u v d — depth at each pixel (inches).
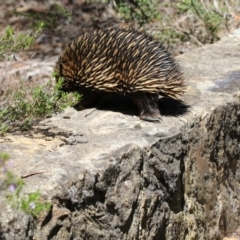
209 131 319.9
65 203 227.6
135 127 294.7
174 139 289.6
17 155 250.4
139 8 589.3
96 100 320.8
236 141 350.0
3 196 214.4
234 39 450.3
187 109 318.0
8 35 270.2
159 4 592.7
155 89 298.4
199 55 413.7
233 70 383.2
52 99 272.7
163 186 281.6
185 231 298.8
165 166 282.0
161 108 318.7
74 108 321.4
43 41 565.3
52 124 295.0
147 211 268.8
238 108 347.3
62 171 237.1
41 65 515.5
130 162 261.6
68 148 262.8
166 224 283.1
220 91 349.1
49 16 605.6
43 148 261.0
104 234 244.1
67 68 313.4
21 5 631.8
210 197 320.5
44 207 203.5
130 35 309.1
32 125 291.4
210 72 379.9
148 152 273.0
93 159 253.3
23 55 539.8
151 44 307.3
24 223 208.4
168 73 301.6
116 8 601.0
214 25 556.1
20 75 487.2
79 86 312.8
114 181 253.1
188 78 369.1
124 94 307.0
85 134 283.0
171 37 553.3
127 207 257.3
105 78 304.5
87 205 238.2
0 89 371.9
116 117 307.3
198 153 310.0
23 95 290.5
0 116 258.4
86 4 620.1
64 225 222.8
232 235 343.0
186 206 300.5
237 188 352.8
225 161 337.4
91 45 309.1
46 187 224.7
